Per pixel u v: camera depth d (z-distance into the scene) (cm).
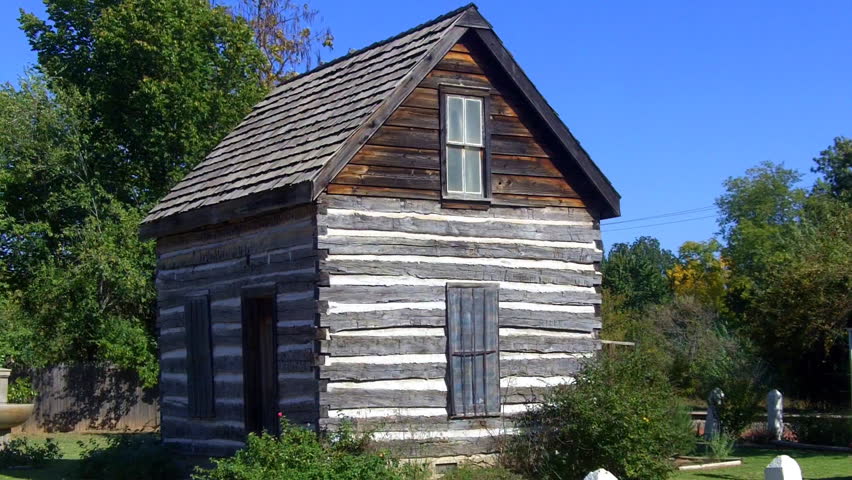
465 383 1535
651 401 1514
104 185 3578
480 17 1606
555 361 1633
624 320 3625
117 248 3347
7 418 2017
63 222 3609
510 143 1645
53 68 3628
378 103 1503
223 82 3644
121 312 3459
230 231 1677
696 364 3019
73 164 3516
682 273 6334
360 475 1275
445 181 1564
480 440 1538
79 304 3356
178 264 1828
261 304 1636
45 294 3347
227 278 1675
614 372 1553
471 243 1577
